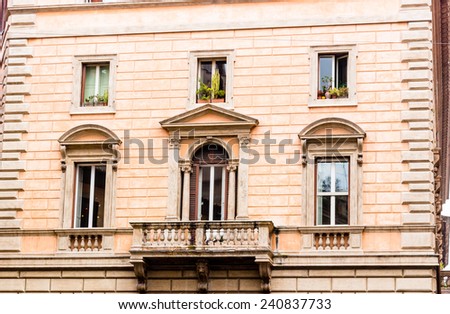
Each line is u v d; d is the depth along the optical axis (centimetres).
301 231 3522
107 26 3806
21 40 3847
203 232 3484
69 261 3616
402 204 3497
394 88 3588
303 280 3497
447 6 4284
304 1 3706
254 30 3716
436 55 4419
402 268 3456
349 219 3516
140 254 3494
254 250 3431
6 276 3653
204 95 3706
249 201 3575
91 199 3691
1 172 3738
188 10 3772
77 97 3769
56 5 3844
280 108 3634
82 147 3703
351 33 3656
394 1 3653
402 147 3541
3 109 3825
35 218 3684
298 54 3672
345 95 3619
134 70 3756
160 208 3622
